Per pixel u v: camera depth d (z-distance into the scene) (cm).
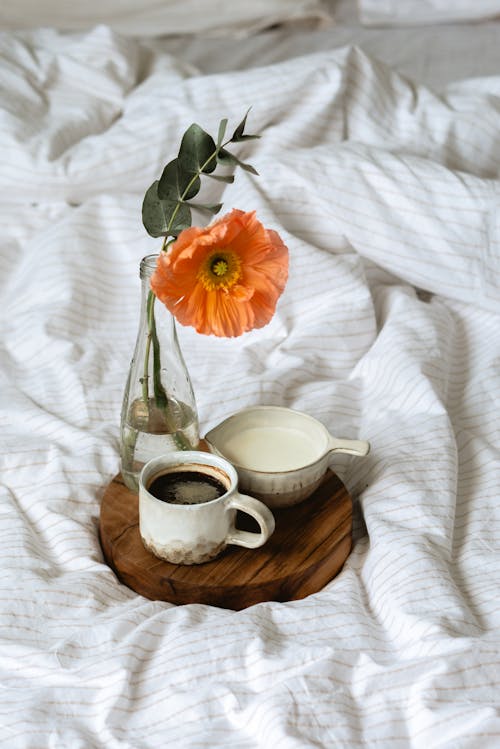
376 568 125
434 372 151
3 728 109
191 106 176
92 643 117
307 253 162
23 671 115
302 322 161
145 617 120
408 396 146
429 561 123
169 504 120
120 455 135
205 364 157
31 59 190
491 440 146
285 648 116
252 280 115
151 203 121
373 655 116
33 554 126
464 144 176
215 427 132
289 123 177
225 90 178
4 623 119
